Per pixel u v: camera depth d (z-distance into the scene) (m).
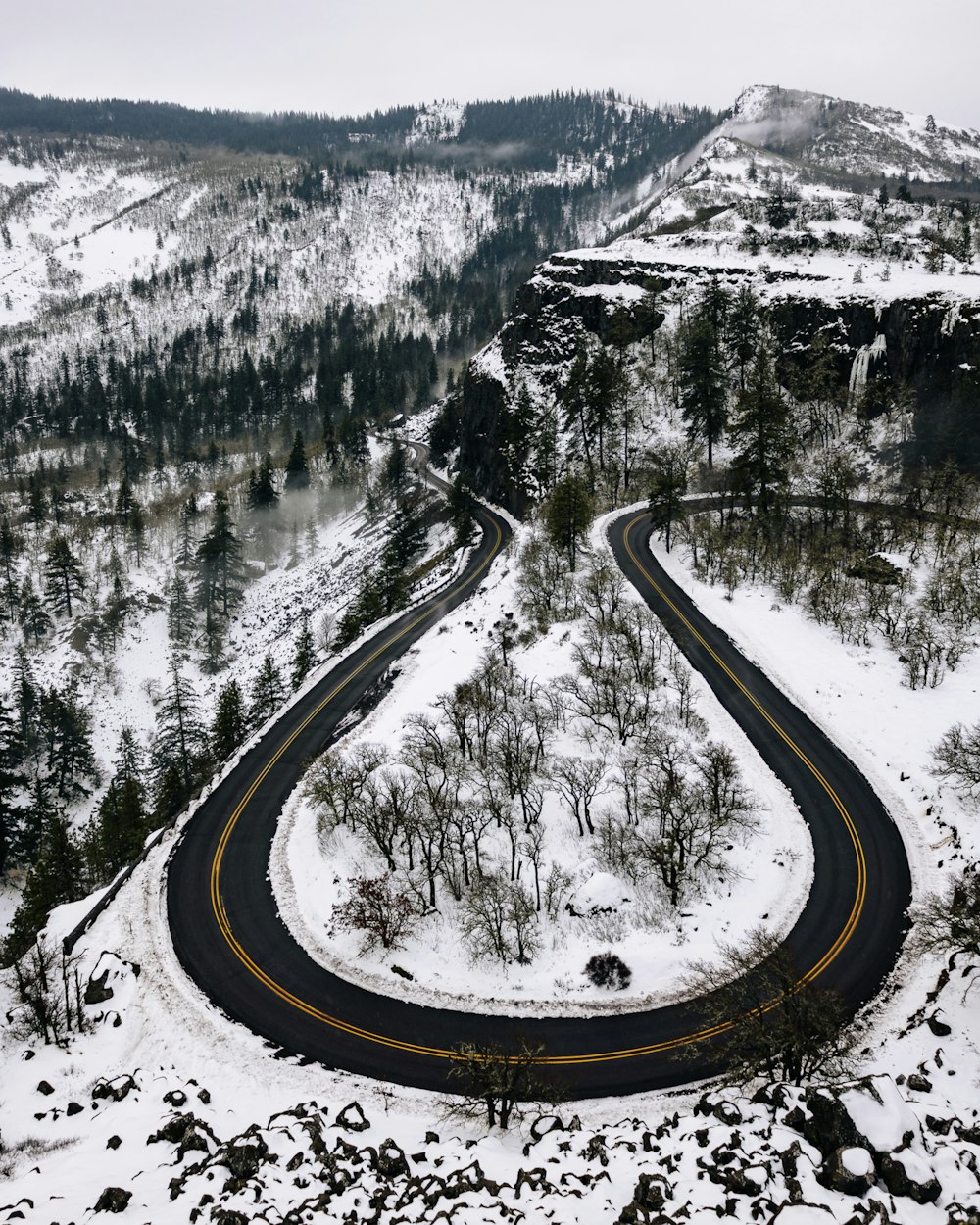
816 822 48.41
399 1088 36.47
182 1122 32.31
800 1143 26.56
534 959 42.59
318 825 53.50
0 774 77.56
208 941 45.97
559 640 68.88
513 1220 25.34
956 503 80.31
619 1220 24.89
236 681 104.50
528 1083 34.56
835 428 100.19
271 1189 28.30
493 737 58.03
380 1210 27.20
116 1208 27.30
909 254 119.94
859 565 73.06
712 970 39.75
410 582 103.00
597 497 101.56
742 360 109.75
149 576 133.88
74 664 108.00
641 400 112.75
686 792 49.50
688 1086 34.81
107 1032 39.78
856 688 59.31
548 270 137.25
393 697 68.38
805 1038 31.81
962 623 63.16
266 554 142.75
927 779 49.53
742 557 79.50
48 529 152.25
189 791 72.50
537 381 127.75
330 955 44.69
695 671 63.41
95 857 64.19
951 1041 32.47
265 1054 38.50
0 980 44.88
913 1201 23.78
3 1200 28.58
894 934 40.91
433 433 160.50
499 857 49.09
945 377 93.69
